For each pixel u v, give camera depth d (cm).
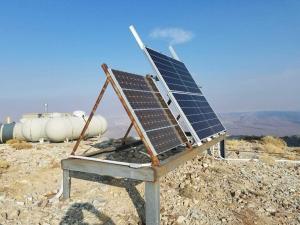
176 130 404
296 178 523
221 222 343
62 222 323
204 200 401
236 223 341
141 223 329
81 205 362
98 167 339
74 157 378
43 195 394
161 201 385
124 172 314
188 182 454
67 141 877
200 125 473
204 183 461
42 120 902
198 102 564
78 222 324
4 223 315
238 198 412
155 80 462
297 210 387
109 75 331
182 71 600
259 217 361
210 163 569
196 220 342
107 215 342
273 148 775
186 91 530
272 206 396
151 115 359
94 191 400
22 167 507
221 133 577
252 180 498
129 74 389
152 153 304
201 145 426
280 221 355
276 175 534
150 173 291
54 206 359
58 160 550
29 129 877
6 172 479
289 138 1116
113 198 383
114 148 489
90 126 960
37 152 622
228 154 711
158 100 428
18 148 681
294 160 661
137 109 330
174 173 489
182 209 368
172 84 472
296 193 449
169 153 521
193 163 554
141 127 310
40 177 456
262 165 598
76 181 432
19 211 342
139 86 394
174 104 429
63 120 871
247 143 905
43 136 884
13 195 388
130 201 377
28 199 378
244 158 663
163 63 503
